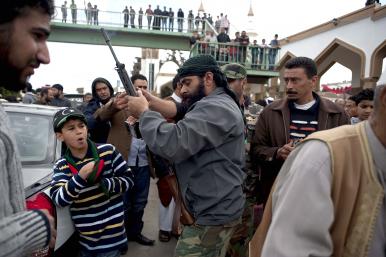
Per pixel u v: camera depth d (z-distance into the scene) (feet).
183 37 67.26
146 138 5.92
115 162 7.53
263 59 48.98
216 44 47.39
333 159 3.18
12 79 2.86
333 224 3.26
